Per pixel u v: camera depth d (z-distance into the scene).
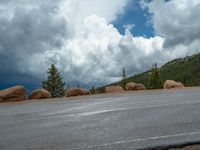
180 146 2.88
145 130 3.53
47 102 8.78
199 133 3.25
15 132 4.00
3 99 10.90
